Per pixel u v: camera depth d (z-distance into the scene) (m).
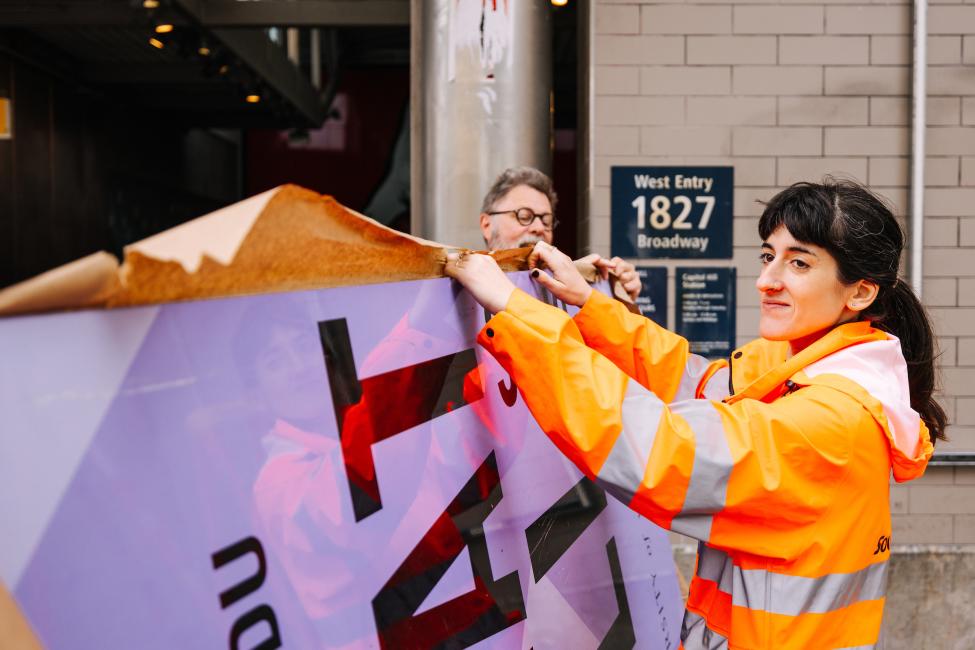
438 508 1.04
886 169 3.90
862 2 3.86
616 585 1.55
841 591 1.13
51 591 0.53
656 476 1.05
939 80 3.84
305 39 11.55
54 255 9.37
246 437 0.72
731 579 1.23
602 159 3.91
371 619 0.86
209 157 13.97
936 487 3.82
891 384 1.21
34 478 0.53
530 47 3.27
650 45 3.88
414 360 1.04
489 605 1.12
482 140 3.23
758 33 3.87
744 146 3.90
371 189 13.72
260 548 0.72
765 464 1.07
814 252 1.24
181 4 5.86
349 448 0.87
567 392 1.09
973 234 3.87
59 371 0.55
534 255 1.59
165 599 0.61
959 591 3.73
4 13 6.65
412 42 3.45
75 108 9.97
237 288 0.72
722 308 3.92
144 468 0.61
